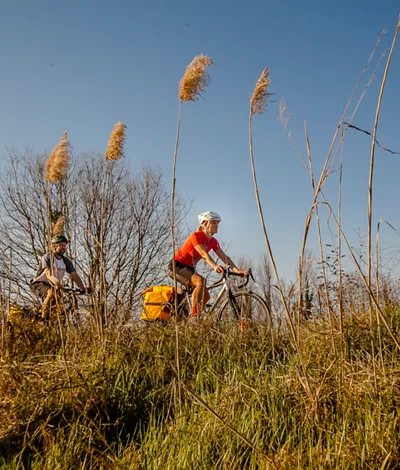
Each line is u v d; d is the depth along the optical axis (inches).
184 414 148.6
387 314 221.9
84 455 139.6
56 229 195.5
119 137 177.3
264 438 138.7
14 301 239.0
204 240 293.4
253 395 155.4
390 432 127.1
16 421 153.6
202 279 287.6
